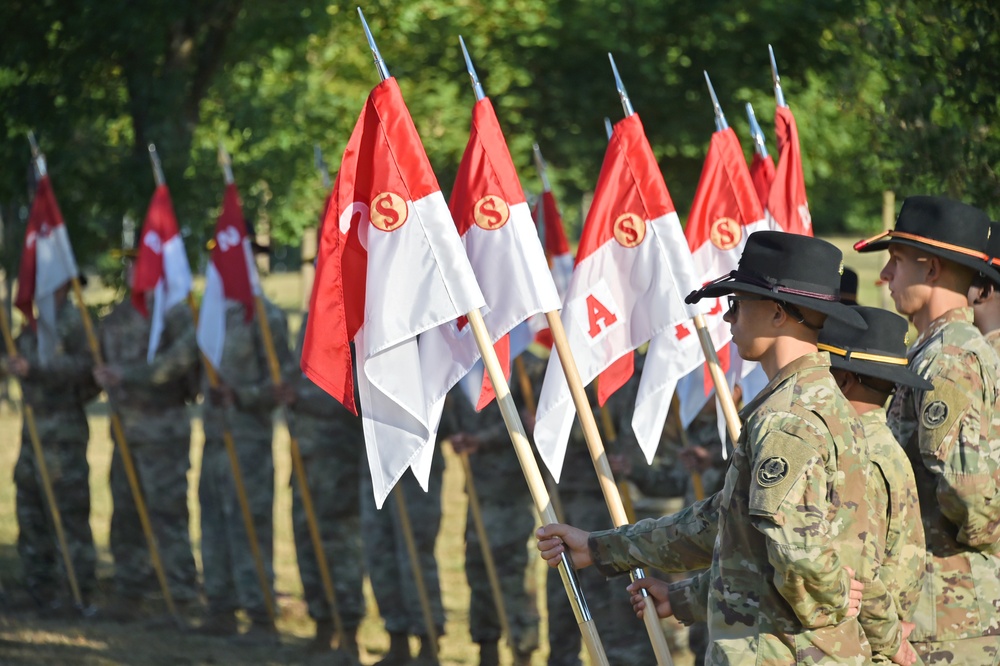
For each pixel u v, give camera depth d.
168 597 23.06
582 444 18.61
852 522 8.88
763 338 9.30
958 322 11.20
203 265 28.98
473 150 12.54
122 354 23.78
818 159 39.84
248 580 22.81
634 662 18.17
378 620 24.52
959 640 10.95
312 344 11.69
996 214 16.42
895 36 16.95
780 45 37.44
